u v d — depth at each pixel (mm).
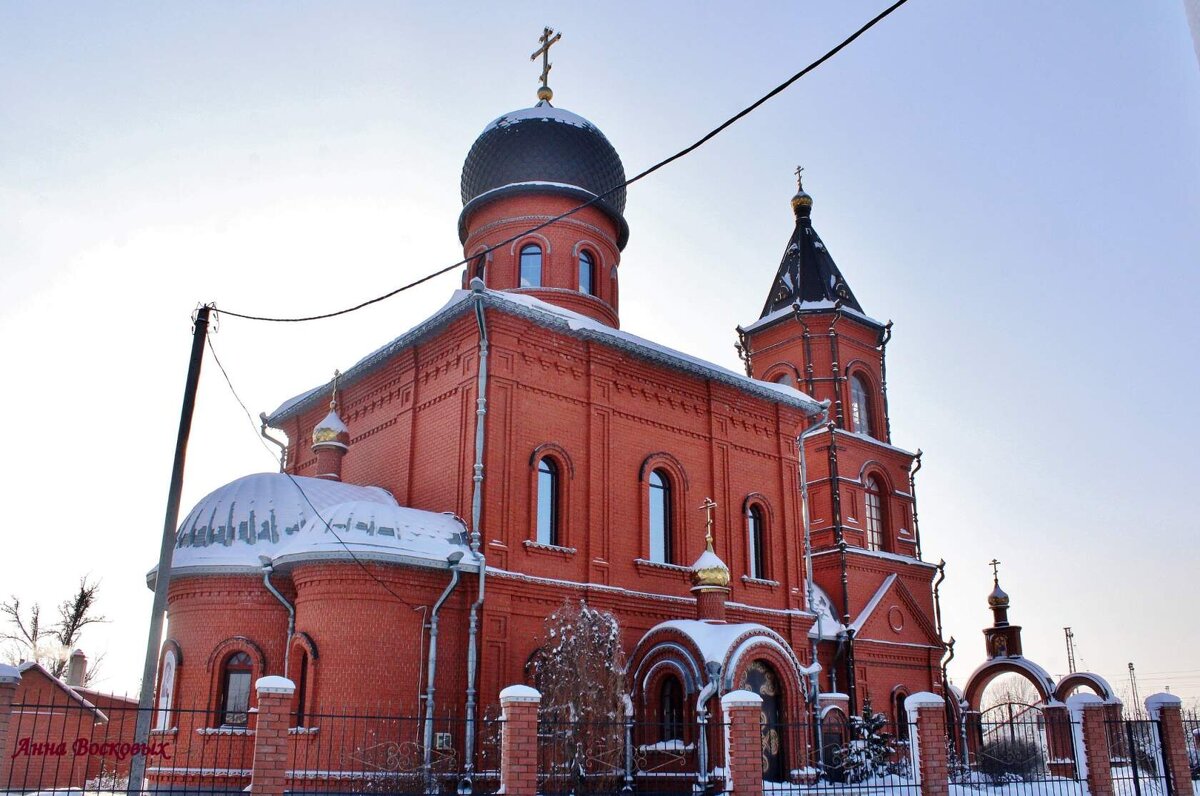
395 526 19828
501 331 22188
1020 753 26047
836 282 37500
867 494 34562
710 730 20125
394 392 24578
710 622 22156
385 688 18859
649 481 24516
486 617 20156
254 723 19531
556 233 28031
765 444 27594
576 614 19812
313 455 27266
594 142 29172
